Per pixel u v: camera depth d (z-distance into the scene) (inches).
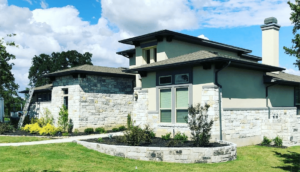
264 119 677.9
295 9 417.1
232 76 599.2
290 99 789.9
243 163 466.3
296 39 407.5
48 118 909.2
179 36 736.3
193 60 552.4
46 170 390.6
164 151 471.2
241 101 618.8
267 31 808.3
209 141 529.0
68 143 579.8
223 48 891.4
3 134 805.9
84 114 829.2
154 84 673.6
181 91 616.7
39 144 562.9
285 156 534.6
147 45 773.3
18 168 395.2
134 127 555.8
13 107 1663.4
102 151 524.4
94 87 860.0
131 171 403.9
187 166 437.4
